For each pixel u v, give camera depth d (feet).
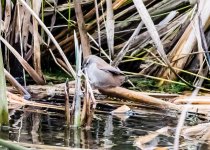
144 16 19.27
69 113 15.17
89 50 21.39
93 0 25.07
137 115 16.89
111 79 18.63
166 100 19.01
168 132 14.48
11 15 21.72
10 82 19.38
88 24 24.54
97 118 16.24
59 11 25.17
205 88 20.74
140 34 23.80
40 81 20.57
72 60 24.57
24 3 18.80
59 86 20.02
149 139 13.62
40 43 23.13
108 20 21.24
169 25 23.59
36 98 18.72
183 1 24.41
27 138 13.43
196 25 21.16
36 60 20.65
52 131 14.34
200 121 16.22
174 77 21.77
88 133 14.26
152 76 22.18
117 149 12.61
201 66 20.94
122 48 22.61
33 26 20.80
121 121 15.92
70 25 24.20
